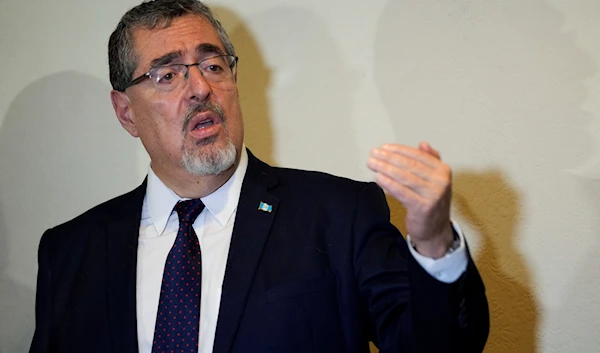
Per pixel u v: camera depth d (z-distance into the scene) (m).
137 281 2.34
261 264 2.21
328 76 2.87
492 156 2.60
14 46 3.30
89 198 3.21
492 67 2.59
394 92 2.75
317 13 2.88
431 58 2.69
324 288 2.16
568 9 2.47
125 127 2.65
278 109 2.95
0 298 3.29
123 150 3.16
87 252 2.45
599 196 2.43
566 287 2.49
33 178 3.28
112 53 2.51
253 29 2.99
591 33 2.44
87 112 3.21
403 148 1.69
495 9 2.59
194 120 2.29
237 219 2.29
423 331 1.81
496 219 2.60
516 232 2.56
